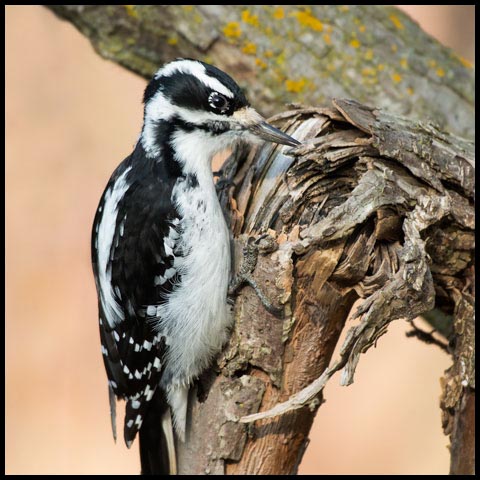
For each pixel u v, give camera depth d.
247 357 7.93
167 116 8.47
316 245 7.40
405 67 10.50
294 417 7.94
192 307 8.18
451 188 7.78
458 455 7.89
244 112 8.25
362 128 7.74
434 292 7.43
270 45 10.54
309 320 7.68
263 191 7.96
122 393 8.84
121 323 8.70
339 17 10.69
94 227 9.00
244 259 7.74
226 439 8.06
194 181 8.31
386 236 7.56
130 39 10.86
